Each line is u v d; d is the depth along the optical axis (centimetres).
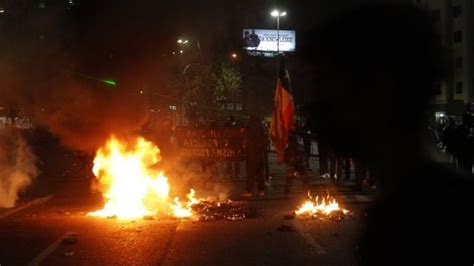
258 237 788
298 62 103
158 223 903
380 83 95
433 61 94
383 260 107
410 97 95
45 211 1028
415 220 103
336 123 99
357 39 95
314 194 1230
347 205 1050
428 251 102
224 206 1015
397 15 94
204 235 804
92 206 1085
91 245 738
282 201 1146
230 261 650
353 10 96
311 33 99
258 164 1241
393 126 98
